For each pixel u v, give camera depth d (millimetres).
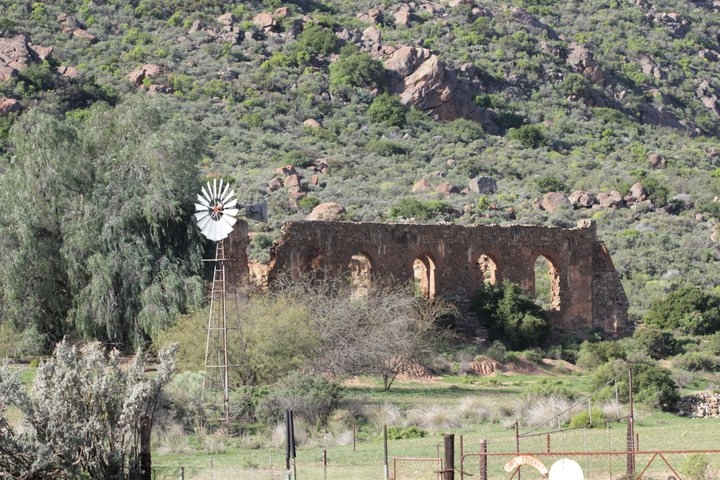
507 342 126875
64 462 50875
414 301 117500
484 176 199750
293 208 171250
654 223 193125
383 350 101562
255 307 99438
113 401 53312
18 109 189625
